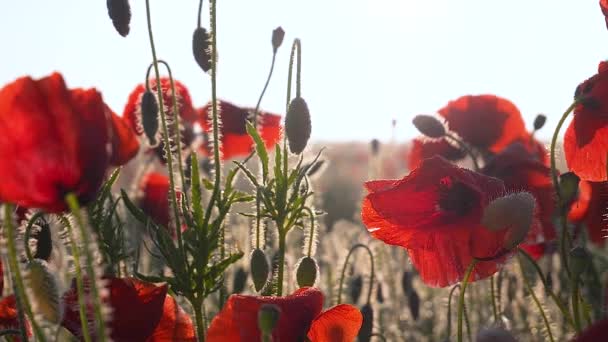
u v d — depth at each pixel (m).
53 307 0.33
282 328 0.36
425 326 0.69
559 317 0.54
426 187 0.39
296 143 0.43
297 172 0.44
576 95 0.42
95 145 0.31
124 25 0.41
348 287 0.57
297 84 0.44
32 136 0.31
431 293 0.73
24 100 0.31
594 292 0.44
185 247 0.42
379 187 0.41
